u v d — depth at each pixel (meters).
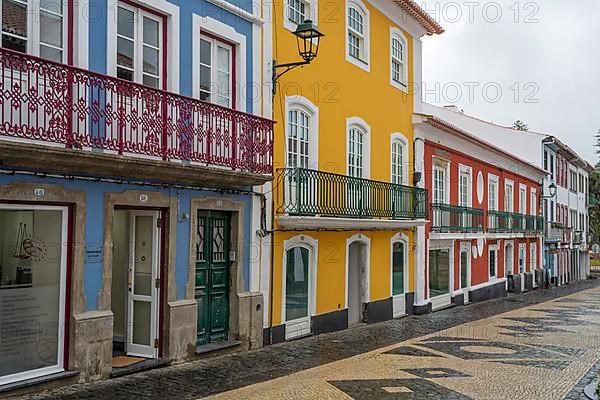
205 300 10.03
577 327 15.22
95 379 7.79
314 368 9.33
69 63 7.63
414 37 17.97
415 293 17.59
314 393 7.77
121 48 8.41
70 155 7.06
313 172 12.00
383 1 15.84
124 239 9.54
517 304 22.16
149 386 7.71
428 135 18.47
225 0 10.30
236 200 10.42
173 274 9.07
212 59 10.05
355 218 13.36
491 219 24.17
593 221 52.88
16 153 6.58
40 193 7.22
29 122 6.59
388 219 15.10
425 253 18.09
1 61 6.35
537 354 11.14
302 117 12.44
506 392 8.14
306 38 11.12
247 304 10.59
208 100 9.93
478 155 23.05
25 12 7.16
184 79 9.32
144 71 8.79
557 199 36.75
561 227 36.22
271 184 11.27
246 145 9.84
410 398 7.68
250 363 9.48
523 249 29.92
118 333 9.62
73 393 7.16
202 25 9.68
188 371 8.67
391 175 16.27
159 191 8.85
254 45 10.91
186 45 9.37
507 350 11.52
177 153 8.48
